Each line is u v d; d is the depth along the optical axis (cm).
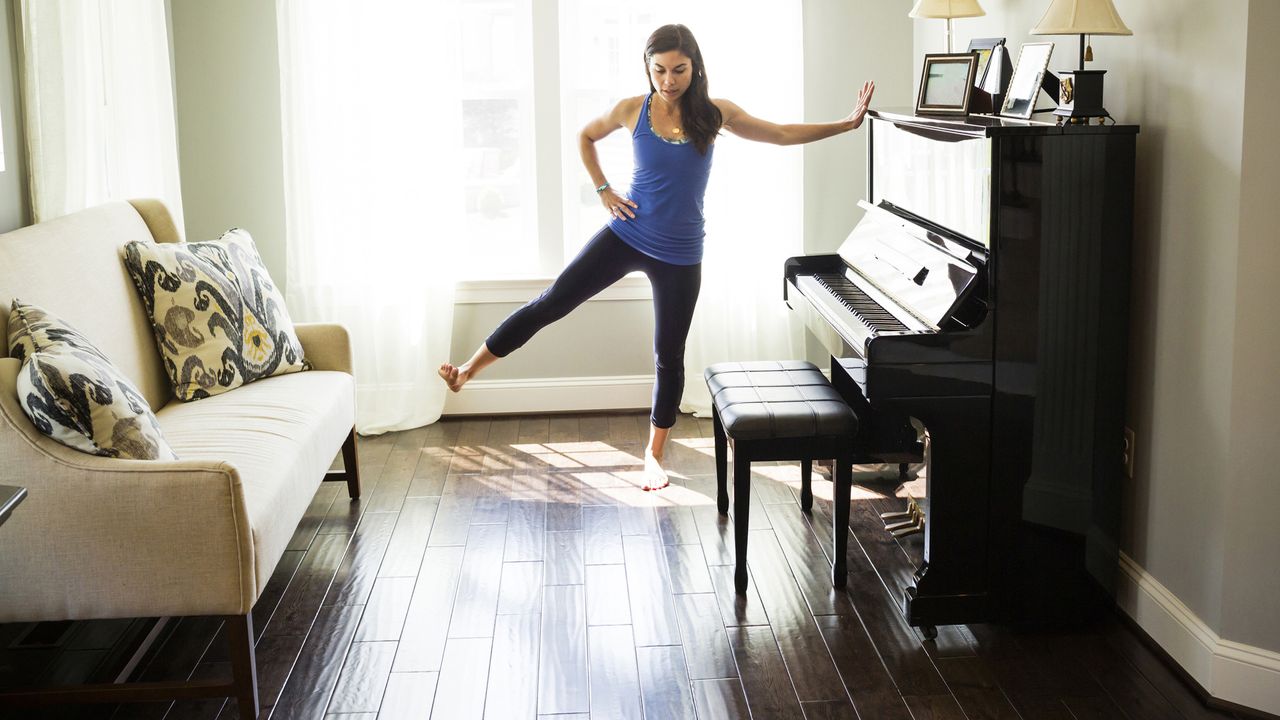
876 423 354
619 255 376
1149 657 280
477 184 479
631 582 322
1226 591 256
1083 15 270
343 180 451
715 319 473
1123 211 275
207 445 290
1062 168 271
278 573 329
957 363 277
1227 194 247
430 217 457
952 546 287
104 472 237
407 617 301
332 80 443
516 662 277
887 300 322
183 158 459
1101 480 288
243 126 457
